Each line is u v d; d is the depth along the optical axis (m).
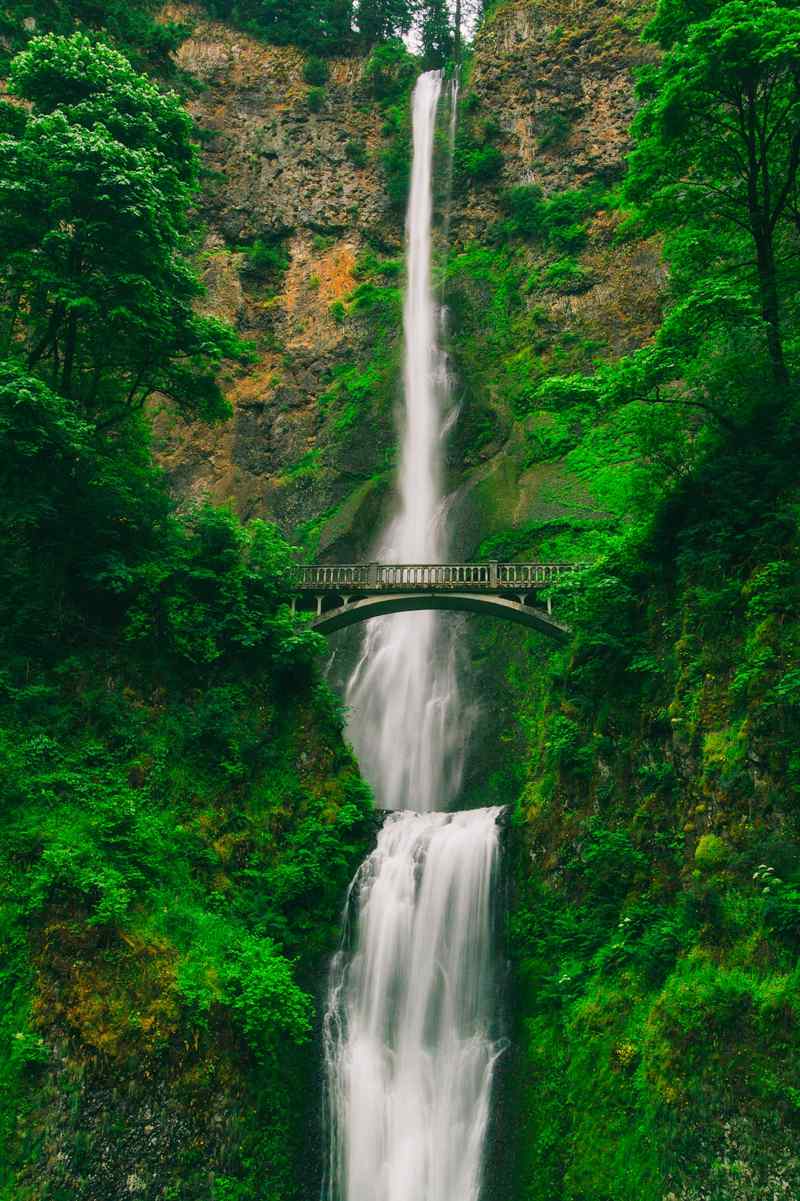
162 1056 17.73
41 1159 15.98
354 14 63.84
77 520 23.34
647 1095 16.44
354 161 57.16
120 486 23.81
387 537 43.84
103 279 22.48
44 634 22.05
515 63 56.38
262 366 51.06
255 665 25.28
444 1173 20.27
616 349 45.22
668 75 21.69
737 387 21.53
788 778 16.41
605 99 52.59
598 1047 18.25
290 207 55.50
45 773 20.16
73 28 34.84
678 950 17.50
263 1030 19.38
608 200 49.25
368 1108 21.44
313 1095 20.84
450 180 55.31
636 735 21.44
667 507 22.34
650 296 45.41
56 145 21.88
